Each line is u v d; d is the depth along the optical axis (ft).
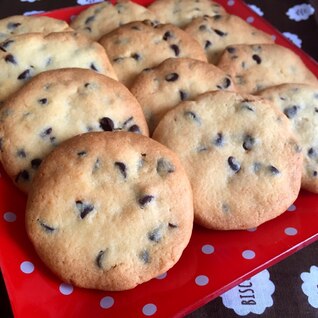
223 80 0.57
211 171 0.48
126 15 0.68
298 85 0.58
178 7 0.71
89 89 0.52
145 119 0.53
